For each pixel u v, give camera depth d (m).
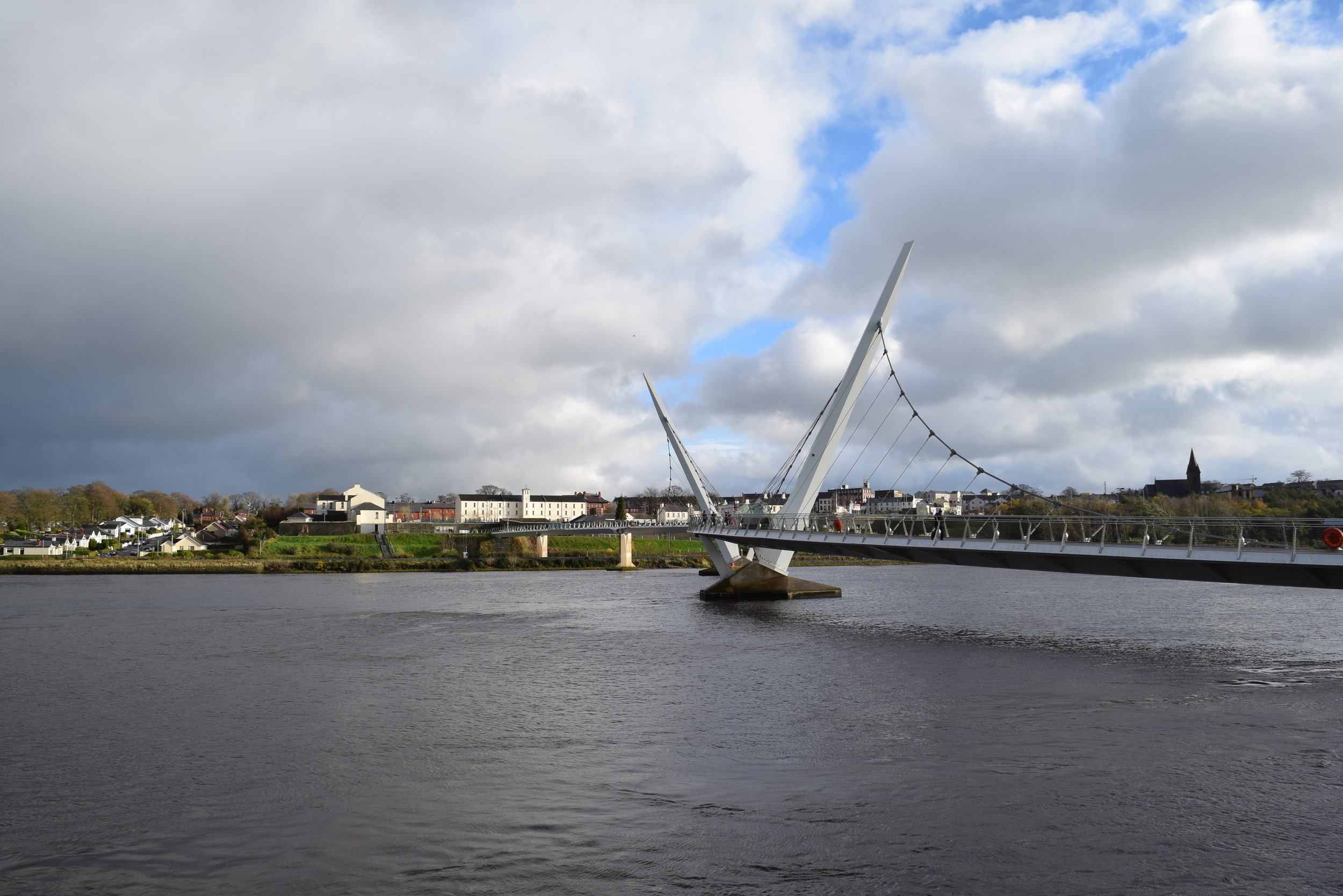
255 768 24.59
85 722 30.53
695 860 17.70
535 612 70.00
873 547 54.19
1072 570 43.47
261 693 35.47
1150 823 19.45
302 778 23.48
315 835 19.31
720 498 104.25
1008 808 20.39
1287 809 20.27
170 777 23.80
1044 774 22.97
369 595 90.38
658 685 36.62
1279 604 69.88
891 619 61.00
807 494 69.81
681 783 22.64
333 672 40.69
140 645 50.78
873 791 21.78
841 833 19.00
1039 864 17.34
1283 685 34.38
